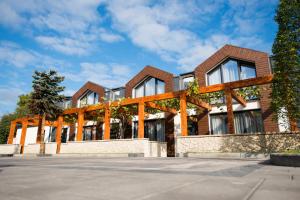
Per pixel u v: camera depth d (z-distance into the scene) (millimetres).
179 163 6434
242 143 10531
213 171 3943
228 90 11438
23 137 20984
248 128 14156
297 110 7984
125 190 2148
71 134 21938
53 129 24016
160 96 13492
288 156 5621
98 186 2387
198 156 11414
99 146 15359
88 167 5055
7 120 34938
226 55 15422
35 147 19281
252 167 4992
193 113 16109
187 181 2721
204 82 15828
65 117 19469
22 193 2039
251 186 2359
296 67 7746
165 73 17922
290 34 7742
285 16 7887
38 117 20219
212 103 15523
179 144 12156
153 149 14664
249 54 14625
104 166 5348
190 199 1765
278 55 8133
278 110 9023
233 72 15328
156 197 1835
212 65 15867
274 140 9781
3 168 4902
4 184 2559
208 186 2342
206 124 15273
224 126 14984
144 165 5629
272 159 6230
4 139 31594
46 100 18234
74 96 22906
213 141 11281
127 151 14039
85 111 17016
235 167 4926
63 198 1826
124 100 15031
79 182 2684
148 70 18812
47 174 3605
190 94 12492
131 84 19375
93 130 21312
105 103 15922
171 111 16406
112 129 19578
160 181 2725
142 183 2572
